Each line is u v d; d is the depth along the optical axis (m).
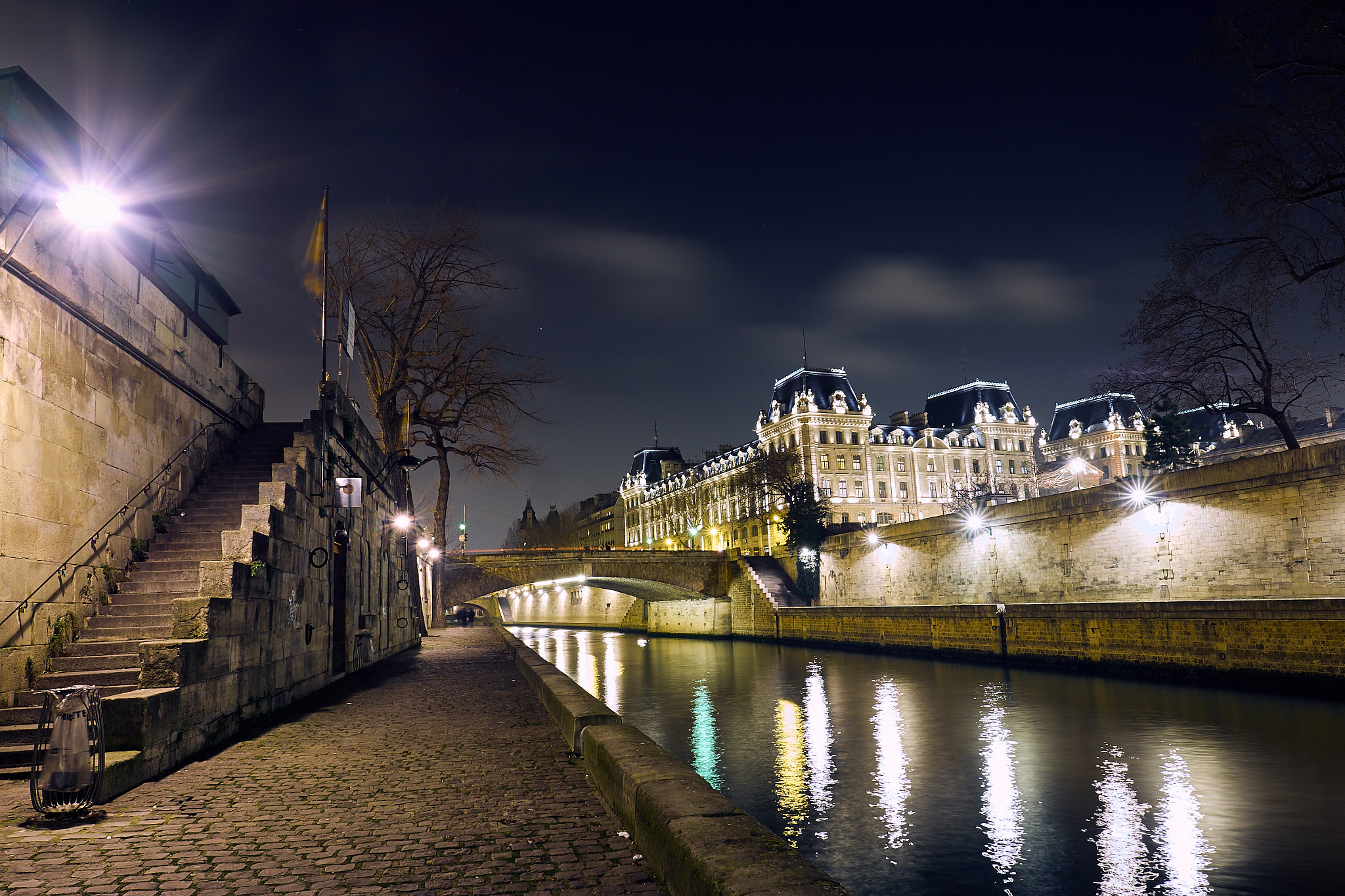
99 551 12.92
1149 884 11.21
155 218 14.45
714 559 77.62
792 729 23.77
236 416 20.38
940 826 13.88
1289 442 31.59
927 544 55.69
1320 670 24.45
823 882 3.54
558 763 9.30
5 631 10.21
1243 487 33.50
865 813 14.72
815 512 73.31
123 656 11.22
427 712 13.82
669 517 146.12
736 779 17.59
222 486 17.86
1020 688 30.61
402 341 33.94
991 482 114.69
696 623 82.81
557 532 176.62
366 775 8.78
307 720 12.86
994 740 20.80
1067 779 16.64
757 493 97.25
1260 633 26.48
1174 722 22.03
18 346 10.65
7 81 10.82
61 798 7.02
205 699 10.27
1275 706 23.62
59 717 7.17
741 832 4.45
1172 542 37.06
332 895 5.17
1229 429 88.50
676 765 6.59
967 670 37.75
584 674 43.47
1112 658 32.50
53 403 11.54
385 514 27.69
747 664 47.31
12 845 6.25
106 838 6.47
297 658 15.02
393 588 30.00
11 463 10.44
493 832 6.54
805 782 17.11
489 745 10.55
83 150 12.66
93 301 12.58
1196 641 28.86
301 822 6.90
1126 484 39.25
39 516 11.14
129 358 14.26
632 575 73.81
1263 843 12.62
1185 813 14.16
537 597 144.50
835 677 38.12
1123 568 39.69
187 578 13.55
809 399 110.81
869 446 112.69
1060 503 43.66
